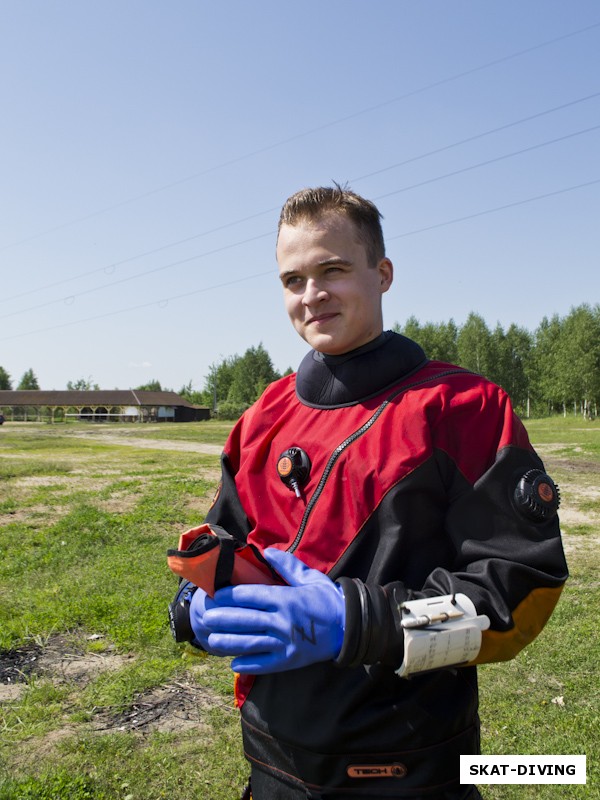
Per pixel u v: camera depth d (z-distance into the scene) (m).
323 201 1.37
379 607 1.08
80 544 7.82
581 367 58.66
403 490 1.23
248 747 1.39
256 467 1.45
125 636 4.82
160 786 3.02
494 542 1.18
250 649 1.13
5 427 54.50
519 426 1.29
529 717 3.64
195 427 53.84
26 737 3.44
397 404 1.30
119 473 15.63
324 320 1.35
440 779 1.23
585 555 7.29
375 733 1.22
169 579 6.36
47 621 5.11
